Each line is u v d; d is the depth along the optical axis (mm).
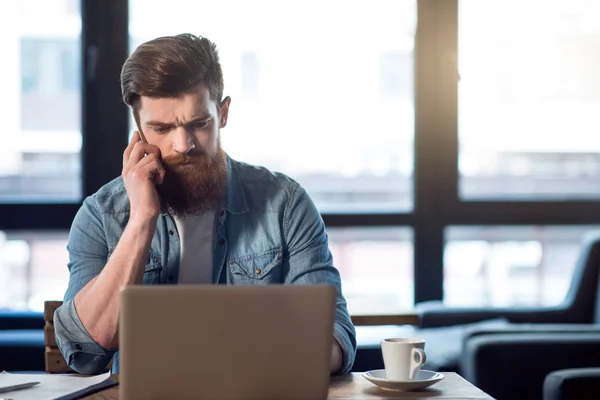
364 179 4973
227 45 4844
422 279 4914
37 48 4742
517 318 4305
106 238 2160
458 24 4852
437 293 4926
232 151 4883
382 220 4879
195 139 2055
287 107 4910
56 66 4750
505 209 4926
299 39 4895
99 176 4723
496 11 4961
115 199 2182
